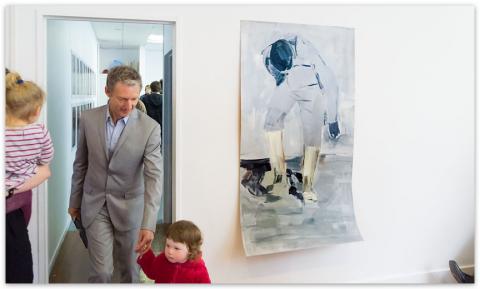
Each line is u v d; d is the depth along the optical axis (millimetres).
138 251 2203
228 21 2604
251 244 2707
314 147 2842
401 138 3123
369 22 2959
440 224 3289
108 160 2271
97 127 2246
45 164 1953
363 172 3033
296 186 2812
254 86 2664
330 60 2850
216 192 2648
